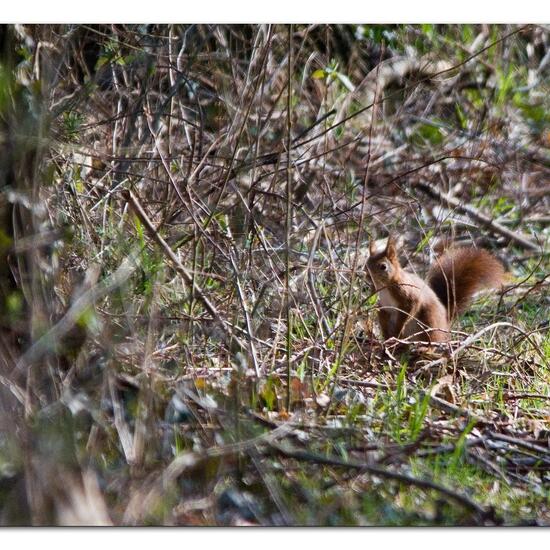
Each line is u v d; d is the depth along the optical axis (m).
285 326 10.32
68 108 9.64
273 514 6.66
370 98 16.00
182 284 10.14
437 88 16.97
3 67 7.33
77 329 7.15
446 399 9.50
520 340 10.61
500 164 14.93
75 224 9.47
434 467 7.73
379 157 15.15
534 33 19.00
